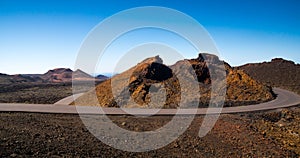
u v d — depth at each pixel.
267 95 39.19
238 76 40.06
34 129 18.61
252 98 36.97
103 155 15.82
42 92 54.44
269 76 80.44
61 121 21.75
